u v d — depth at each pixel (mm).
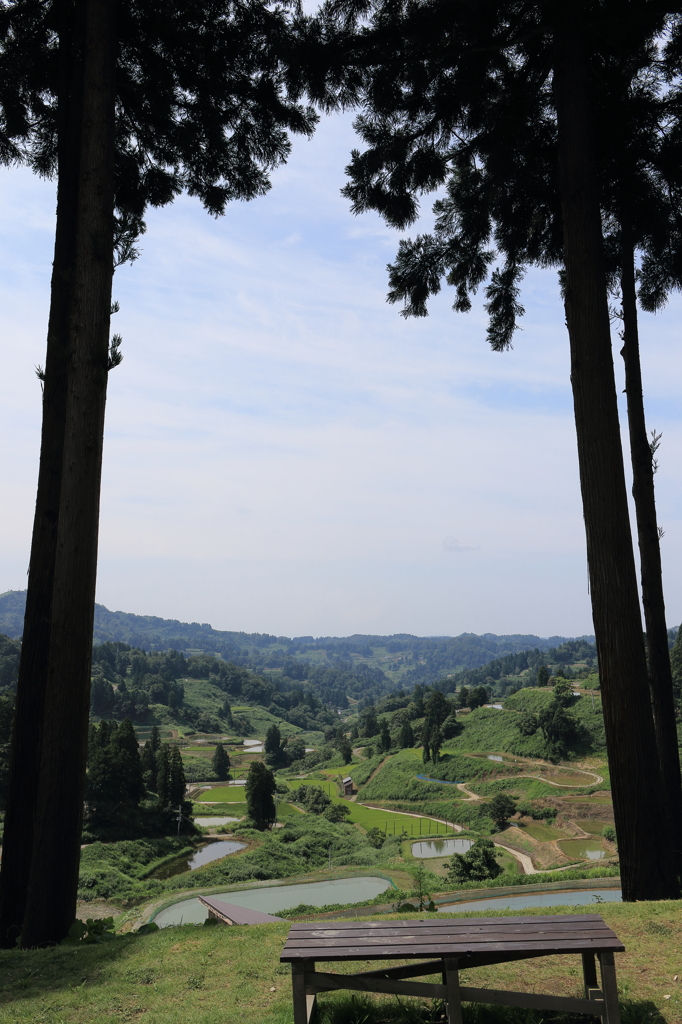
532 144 10484
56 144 11086
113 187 8391
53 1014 4094
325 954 3205
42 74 9820
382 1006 3871
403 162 10742
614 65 9547
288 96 10203
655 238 10789
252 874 64875
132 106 10430
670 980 4125
